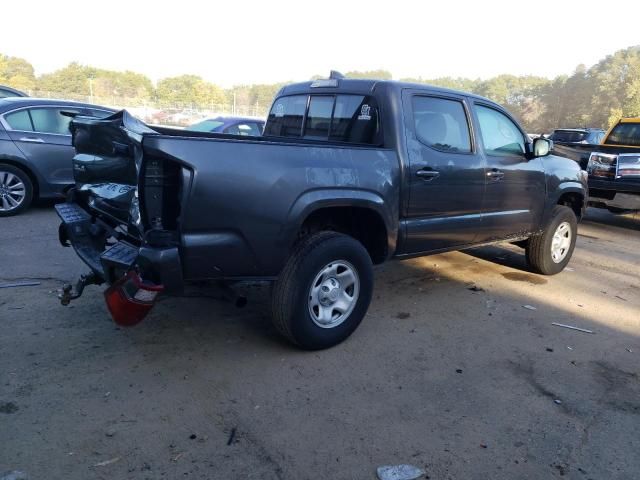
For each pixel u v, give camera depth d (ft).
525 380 12.28
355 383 11.65
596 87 243.81
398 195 13.85
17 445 8.93
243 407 10.48
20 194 25.08
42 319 13.66
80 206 14.70
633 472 9.25
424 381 11.94
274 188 11.19
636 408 11.30
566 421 10.68
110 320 13.87
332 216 13.61
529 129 268.62
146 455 8.93
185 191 10.19
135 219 10.94
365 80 14.85
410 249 14.89
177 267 10.35
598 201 31.91
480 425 10.37
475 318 15.90
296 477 8.64
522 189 18.07
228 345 13.02
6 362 11.48
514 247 25.53
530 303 17.56
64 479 8.27
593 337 15.05
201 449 9.17
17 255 18.79
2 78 234.17
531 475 9.02
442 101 15.39
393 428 10.09
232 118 36.81
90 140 13.47
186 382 11.23
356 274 13.16
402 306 16.53
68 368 11.43
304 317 12.24
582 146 33.32
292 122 17.38
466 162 15.67
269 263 11.53
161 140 9.84
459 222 15.98
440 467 9.07
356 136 14.74
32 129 25.18
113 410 10.08
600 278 21.21
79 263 18.21
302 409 10.53
